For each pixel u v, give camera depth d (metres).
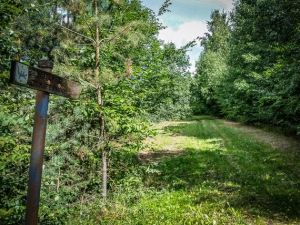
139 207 4.26
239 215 4.00
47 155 3.81
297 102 8.61
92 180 4.55
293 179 5.66
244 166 7.00
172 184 5.67
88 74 4.07
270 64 14.10
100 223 3.59
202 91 29.80
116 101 4.26
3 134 2.74
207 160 7.87
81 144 4.32
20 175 3.03
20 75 1.65
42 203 3.33
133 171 5.14
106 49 4.55
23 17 4.82
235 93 19.47
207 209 4.26
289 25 10.38
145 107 5.66
